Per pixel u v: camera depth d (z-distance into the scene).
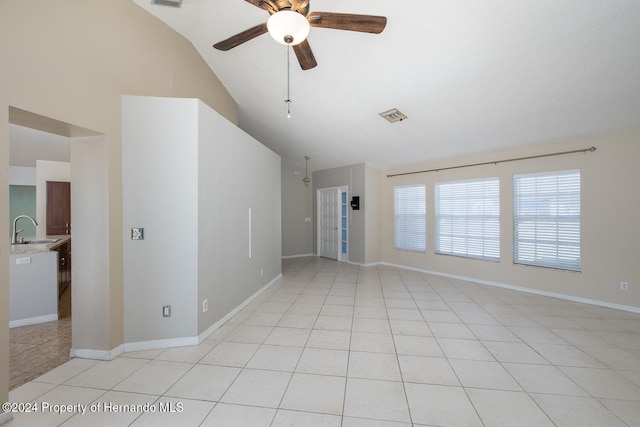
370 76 3.55
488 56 2.88
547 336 2.99
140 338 2.67
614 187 3.75
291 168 8.16
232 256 3.59
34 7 1.93
